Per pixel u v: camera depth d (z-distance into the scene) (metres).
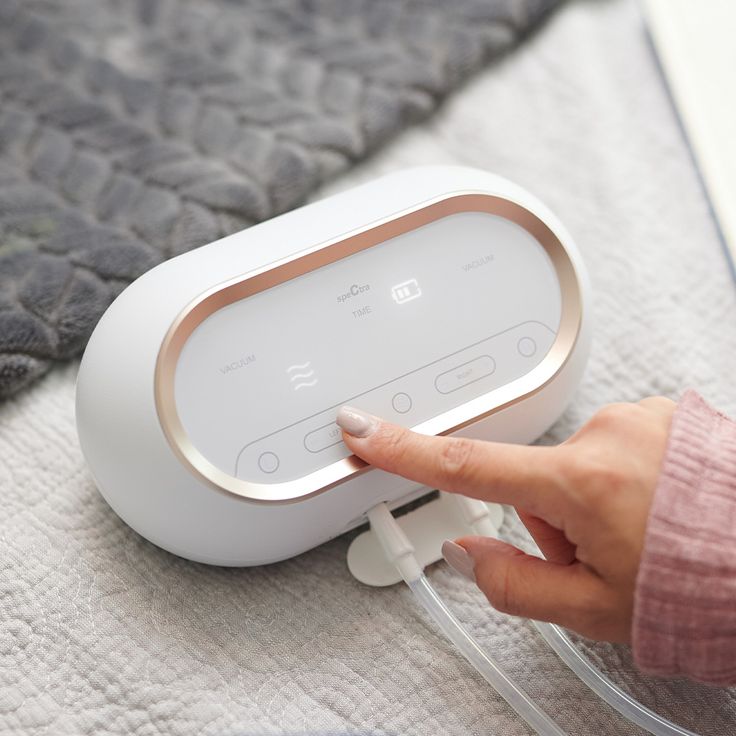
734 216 0.68
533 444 0.59
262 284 0.52
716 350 0.64
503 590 0.47
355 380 0.52
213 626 0.53
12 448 0.58
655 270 0.67
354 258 0.54
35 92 0.71
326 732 0.49
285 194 0.67
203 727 0.49
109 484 0.50
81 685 0.50
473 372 0.54
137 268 0.62
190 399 0.50
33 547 0.54
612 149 0.73
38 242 0.63
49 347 0.60
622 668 0.52
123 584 0.54
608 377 0.63
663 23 0.78
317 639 0.53
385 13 0.77
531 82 0.77
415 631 0.53
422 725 0.50
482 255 0.55
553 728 0.48
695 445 0.45
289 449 0.51
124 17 0.77
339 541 0.57
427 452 0.47
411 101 0.73
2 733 0.48
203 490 0.49
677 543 0.42
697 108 0.73
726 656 0.43
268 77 0.74
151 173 0.67
